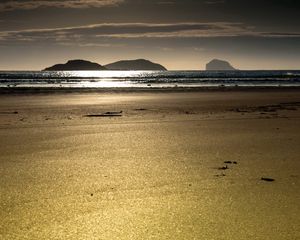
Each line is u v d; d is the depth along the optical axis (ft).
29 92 123.03
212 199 23.36
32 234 18.67
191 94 120.88
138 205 22.40
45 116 66.74
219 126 54.44
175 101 97.81
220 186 25.89
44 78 268.41
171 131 49.67
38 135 46.14
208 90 136.77
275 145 40.14
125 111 75.51
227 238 18.19
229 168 30.48
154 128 52.37
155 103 92.58
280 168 30.53
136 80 246.47
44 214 21.03
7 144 40.24
